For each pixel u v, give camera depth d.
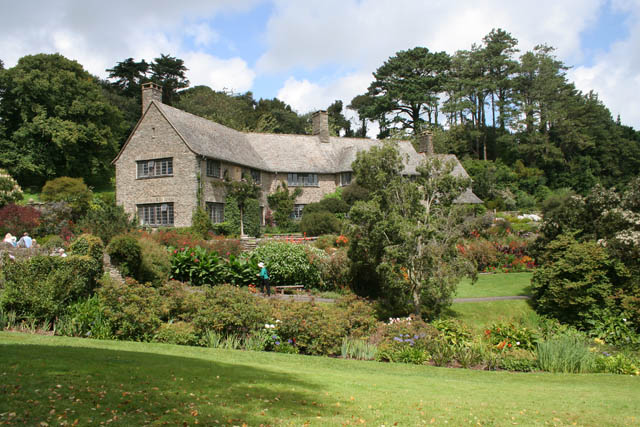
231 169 34.97
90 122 45.78
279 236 31.81
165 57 64.12
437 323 15.07
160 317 12.68
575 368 12.30
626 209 19.88
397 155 17.66
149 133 32.84
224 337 12.45
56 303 12.20
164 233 25.22
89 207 31.08
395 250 15.98
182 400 5.87
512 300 19.69
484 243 28.14
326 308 14.92
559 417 6.70
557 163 65.12
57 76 43.12
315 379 8.05
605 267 18.06
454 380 9.87
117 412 5.21
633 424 6.48
